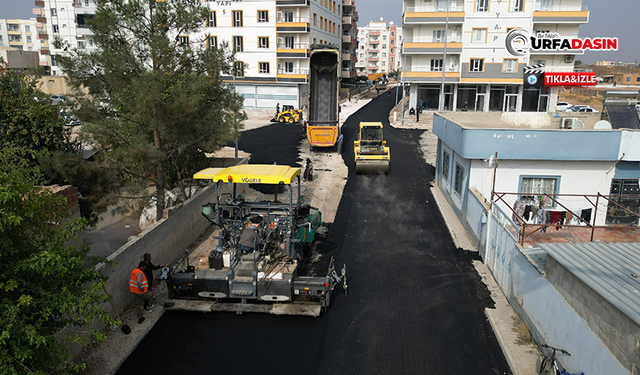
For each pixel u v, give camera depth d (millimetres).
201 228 16141
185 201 14930
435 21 45062
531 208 14477
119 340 9695
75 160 13109
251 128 41344
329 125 29875
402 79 46750
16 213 6230
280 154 30062
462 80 45938
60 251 6742
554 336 8766
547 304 9125
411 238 16234
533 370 8703
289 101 52688
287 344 9773
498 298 11828
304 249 14180
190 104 12500
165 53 13266
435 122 22234
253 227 11055
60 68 12797
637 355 6215
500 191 16516
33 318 6445
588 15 43312
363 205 20078
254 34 51125
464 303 11594
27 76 17469
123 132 13281
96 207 14594
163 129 13391
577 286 7996
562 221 13891
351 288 12414
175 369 8891
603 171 15906
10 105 16391
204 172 11781
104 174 13805
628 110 19203
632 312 6301
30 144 16438
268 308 10969
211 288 10812
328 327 10453
